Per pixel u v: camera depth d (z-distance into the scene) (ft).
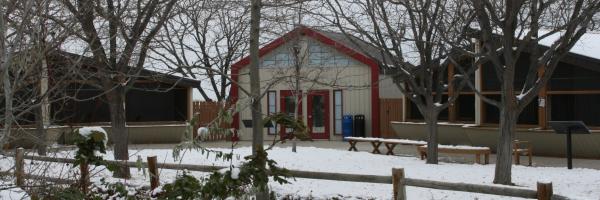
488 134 60.59
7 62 15.40
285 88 79.00
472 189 21.95
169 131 75.36
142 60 31.40
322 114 80.38
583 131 42.83
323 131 80.28
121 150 35.47
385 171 39.01
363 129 78.48
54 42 19.93
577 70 55.26
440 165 44.52
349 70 78.23
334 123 80.02
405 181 23.68
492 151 61.41
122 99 35.73
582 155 55.62
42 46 19.44
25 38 20.48
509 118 33.68
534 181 35.19
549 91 56.85
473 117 64.54
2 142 16.24
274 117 17.34
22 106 19.11
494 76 61.11
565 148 55.77
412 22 43.55
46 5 18.97
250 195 17.46
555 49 33.65
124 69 31.27
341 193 29.01
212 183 16.29
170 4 32.04
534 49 33.91
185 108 77.46
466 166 43.60
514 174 38.55
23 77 16.51
